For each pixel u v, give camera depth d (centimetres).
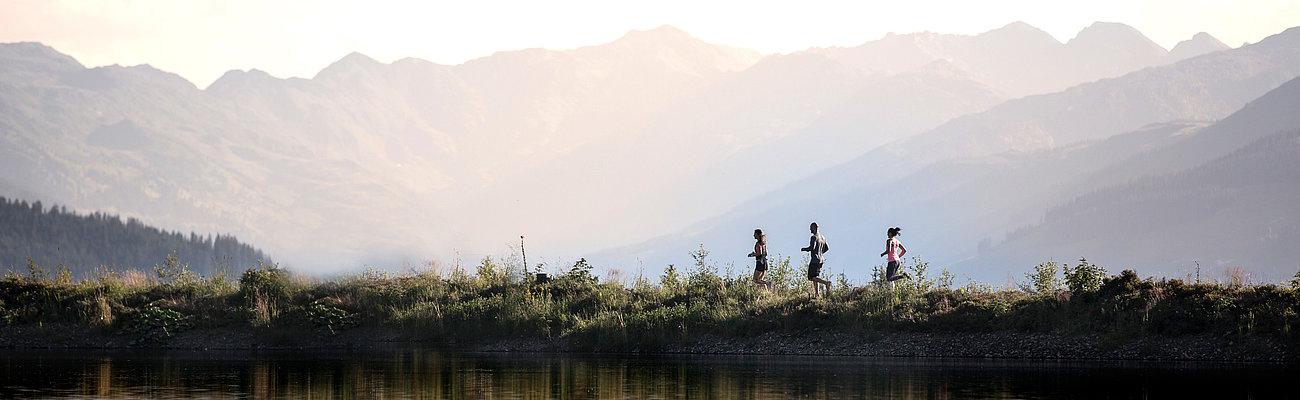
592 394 2830
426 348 4375
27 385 3020
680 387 2973
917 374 3266
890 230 4262
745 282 4547
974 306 4006
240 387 2984
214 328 4597
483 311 4509
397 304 4706
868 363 3641
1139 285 3900
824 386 2973
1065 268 4128
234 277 5300
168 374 3325
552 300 4584
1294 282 3797
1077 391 2817
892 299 4134
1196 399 2650
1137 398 2680
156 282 5200
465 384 3064
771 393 2830
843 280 4434
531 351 4216
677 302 4431
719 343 4109
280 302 4753
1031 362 3628
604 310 4378
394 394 2839
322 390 2916
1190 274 4109
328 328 4534
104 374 3328
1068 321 3856
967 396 2736
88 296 4788
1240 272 4031
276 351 4272
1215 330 3656
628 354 4088
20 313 4684
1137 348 3681
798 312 4156
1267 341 3562
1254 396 2703
